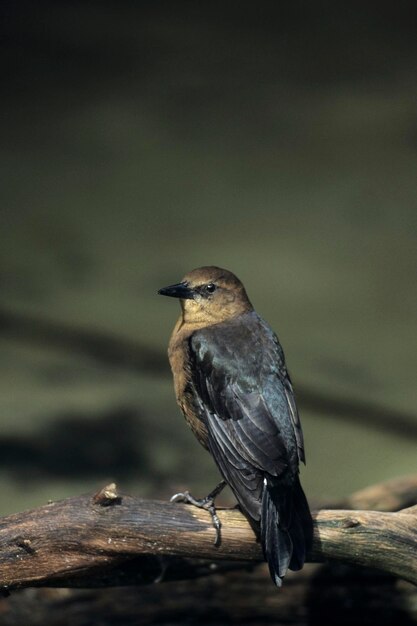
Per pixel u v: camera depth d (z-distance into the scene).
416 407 13.02
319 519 6.77
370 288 15.48
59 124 20.16
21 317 14.80
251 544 6.70
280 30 23.80
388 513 6.85
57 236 16.80
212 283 8.27
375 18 24.44
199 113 20.55
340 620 8.91
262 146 19.52
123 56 22.56
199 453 11.94
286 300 15.12
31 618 8.83
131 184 18.31
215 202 17.81
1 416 12.59
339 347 14.16
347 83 21.55
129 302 15.24
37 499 10.96
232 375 7.56
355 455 12.05
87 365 13.88
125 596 8.88
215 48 22.97
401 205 17.66
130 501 6.64
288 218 17.38
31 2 24.77
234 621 8.96
